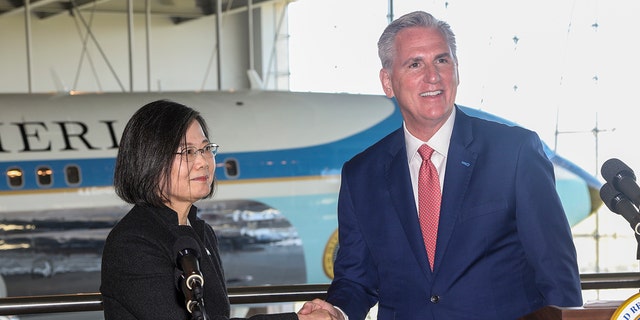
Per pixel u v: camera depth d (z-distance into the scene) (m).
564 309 1.78
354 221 2.68
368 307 2.68
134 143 2.15
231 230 8.12
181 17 20.61
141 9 19.52
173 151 2.14
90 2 18.95
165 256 2.11
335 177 8.34
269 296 3.32
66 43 20.08
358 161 2.71
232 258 8.14
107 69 20.39
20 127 7.89
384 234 2.57
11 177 7.73
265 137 8.25
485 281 2.45
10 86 19.72
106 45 20.36
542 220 2.44
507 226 2.47
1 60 19.62
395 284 2.55
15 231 7.74
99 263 7.92
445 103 2.46
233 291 3.31
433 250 2.52
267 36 19.97
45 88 19.97
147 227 2.13
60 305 3.21
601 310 1.77
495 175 2.48
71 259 7.87
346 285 2.67
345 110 8.59
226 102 8.47
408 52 2.46
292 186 8.23
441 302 2.47
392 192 2.58
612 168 2.01
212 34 20.69
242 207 8.12
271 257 8.23
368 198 2.63
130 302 2.08
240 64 20.61
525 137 2.52
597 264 12.80
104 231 7.89
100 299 3.24
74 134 7.93
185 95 8.53
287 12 19.38
